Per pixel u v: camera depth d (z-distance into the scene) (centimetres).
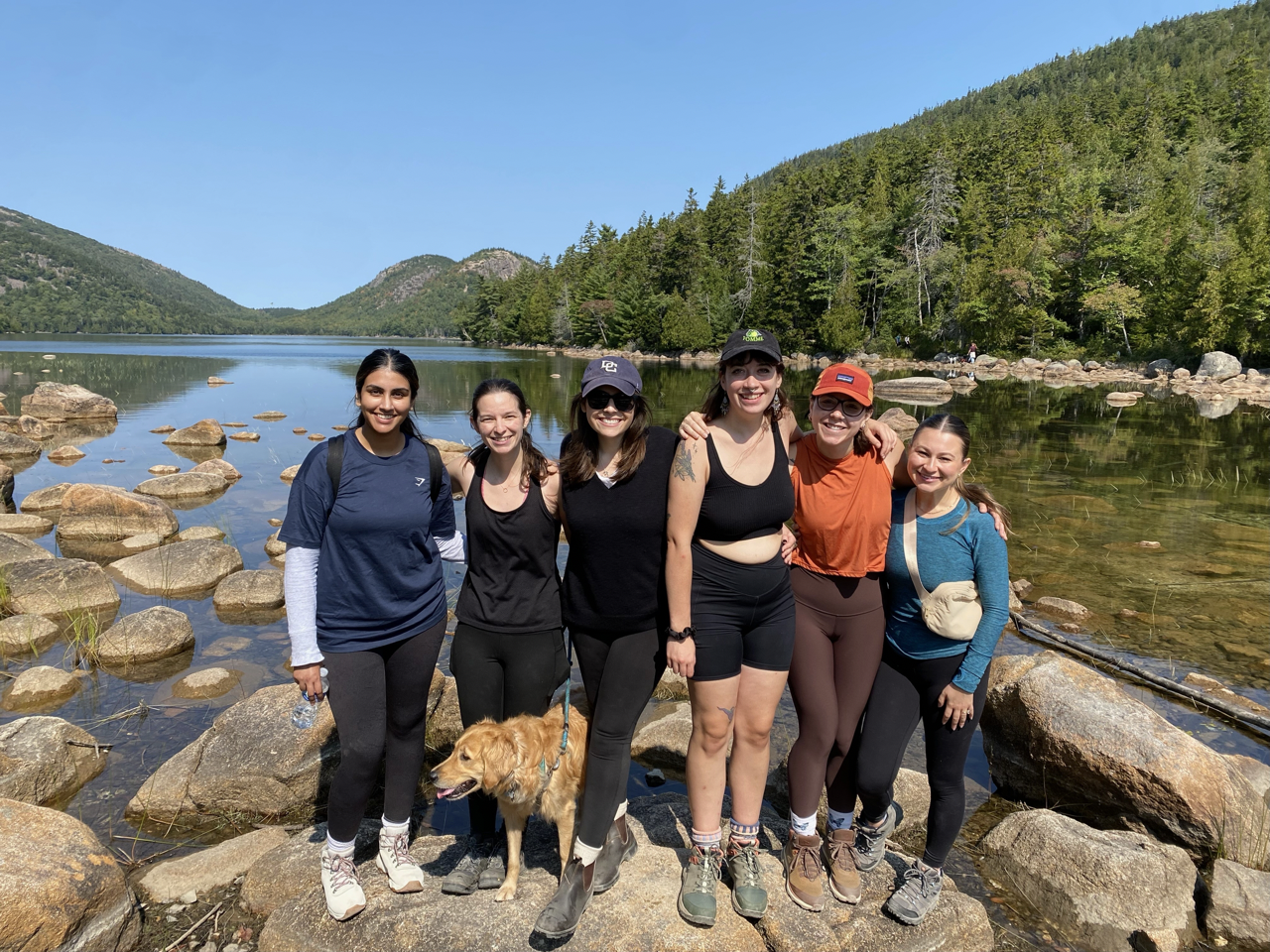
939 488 253
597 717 255
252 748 374
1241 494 1189
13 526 857
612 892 274
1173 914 300
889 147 8412
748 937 261
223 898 301
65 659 533
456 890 271
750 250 6556
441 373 3903
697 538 250
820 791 268
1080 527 991
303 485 257
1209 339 3747
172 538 842
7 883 249
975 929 279
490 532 262
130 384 2945
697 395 2788
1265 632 640
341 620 259
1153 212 4941
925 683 269
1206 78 8756
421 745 283
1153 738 368
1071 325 5088
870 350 5506
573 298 8794
